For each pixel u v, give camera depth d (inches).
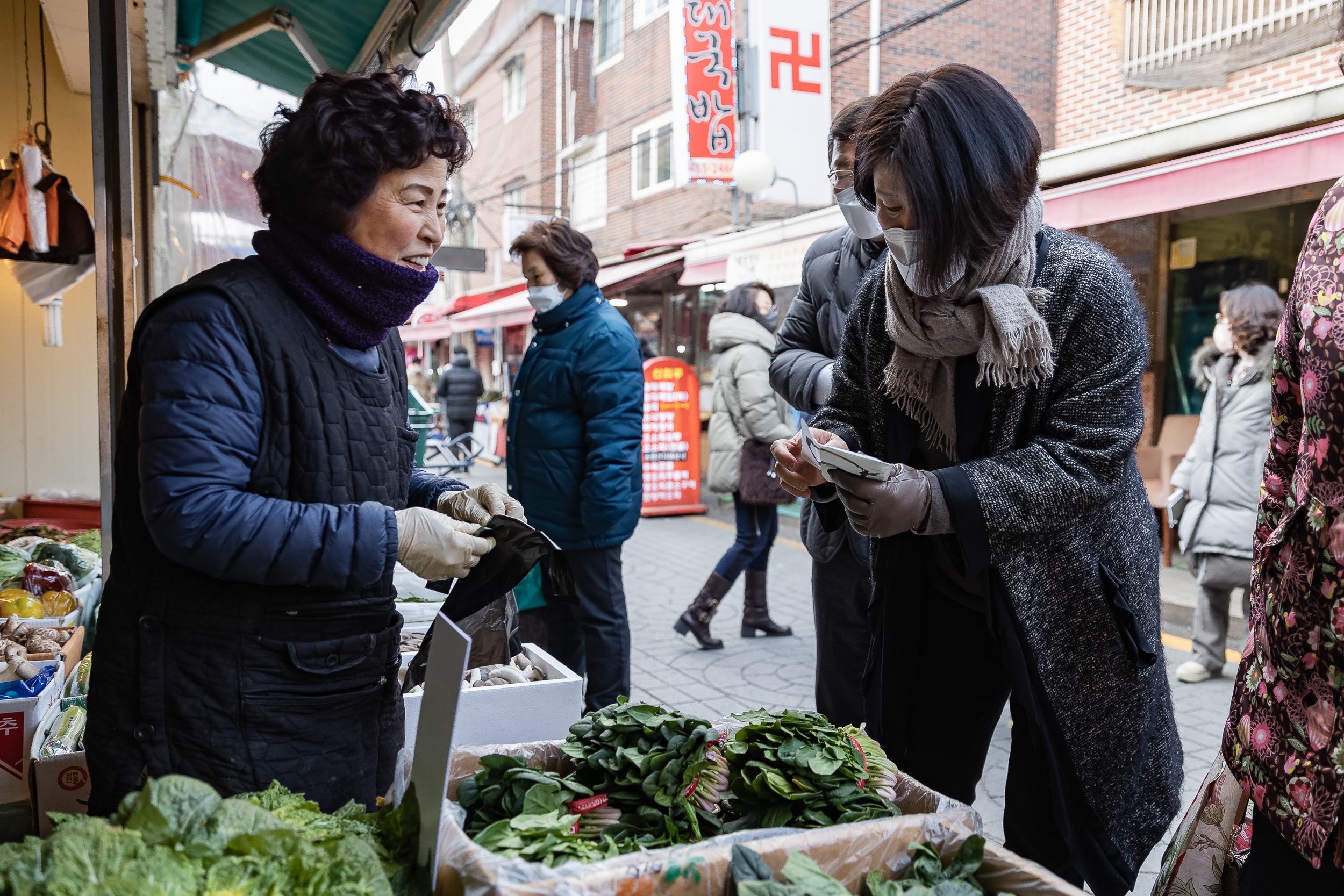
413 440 69.3
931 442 74.9
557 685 98.5
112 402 117.8
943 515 65.4
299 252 59.6
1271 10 296.5
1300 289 57.2
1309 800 55.5
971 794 84.4
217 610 58.8
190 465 54.7
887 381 74.1
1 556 141.6
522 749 65.7
